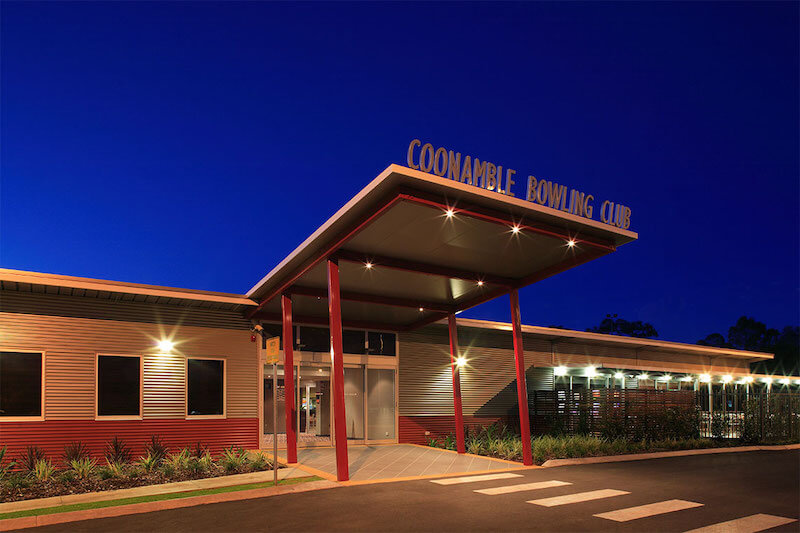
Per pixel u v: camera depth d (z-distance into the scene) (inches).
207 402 613.6
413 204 382.6
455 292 616.1
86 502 370.0
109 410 557.3
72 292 545.0
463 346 825.5
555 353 930.7
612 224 467.5
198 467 490.0
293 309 660.7
